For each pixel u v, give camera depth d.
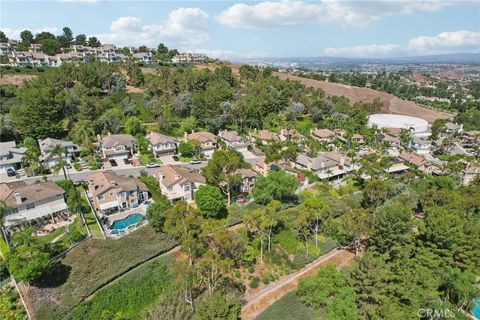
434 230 51.84
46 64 143.38
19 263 39.75
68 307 40.00
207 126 111.19
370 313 40.88
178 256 51.12
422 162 99.75
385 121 152.75
